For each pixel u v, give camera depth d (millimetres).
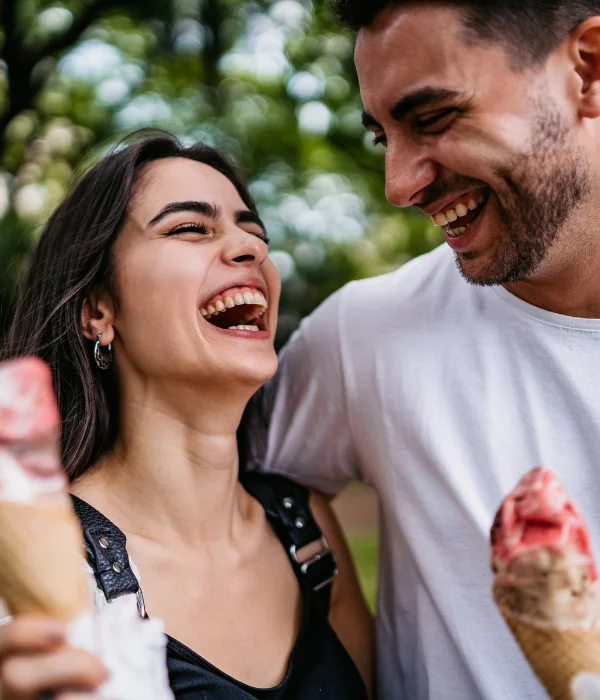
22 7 5621
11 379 903
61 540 914
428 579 1721
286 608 1697
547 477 1021
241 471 1982
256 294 1759
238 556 1675
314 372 1924
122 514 1608
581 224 1505
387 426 1790
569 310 1630
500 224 1506
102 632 1038
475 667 1646
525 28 1418
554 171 1462
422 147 1482
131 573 1432
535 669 1017
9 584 900
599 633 990
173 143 1867
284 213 7430
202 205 1711
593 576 996
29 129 5969
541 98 1438
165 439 1637
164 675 1077
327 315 1935
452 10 1404
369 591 4375
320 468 2000
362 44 1498
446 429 1716
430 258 1905
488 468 1676
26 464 907
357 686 1662
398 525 1804
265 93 6863
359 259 7797
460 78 1410
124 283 1674
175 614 1535
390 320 1831
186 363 1612
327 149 7121
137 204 1698
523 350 1676
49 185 5797
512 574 999
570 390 1625
